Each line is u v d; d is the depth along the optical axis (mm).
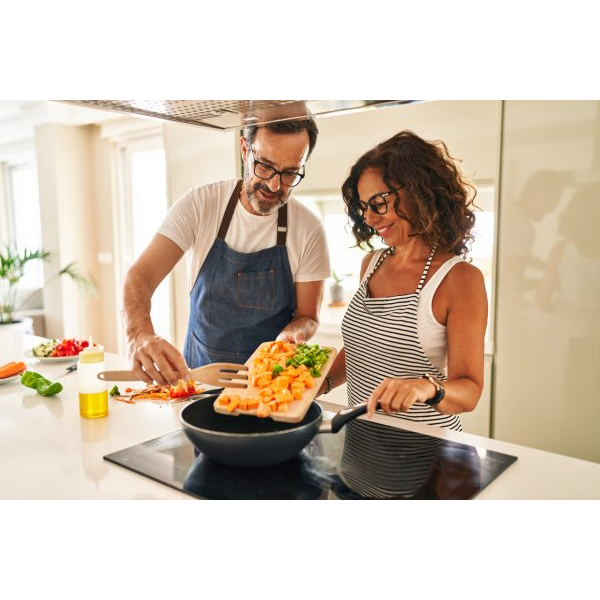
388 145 1391
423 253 1455
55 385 1449
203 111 1344
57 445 1113
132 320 1580
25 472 987
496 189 2396
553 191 2268
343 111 1319
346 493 903
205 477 954
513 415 2447
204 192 1875
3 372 1587
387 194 1356
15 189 5715
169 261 1806
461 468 992
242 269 1854
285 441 940
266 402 1017
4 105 4547
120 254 4945
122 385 1564
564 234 2260
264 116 1380
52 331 4977
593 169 2172
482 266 2969
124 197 4879
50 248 4883
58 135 4738
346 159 2934
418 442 1125
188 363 1994
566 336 2295
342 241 3561
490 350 2463
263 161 1509
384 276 1506
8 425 1233
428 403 1062
